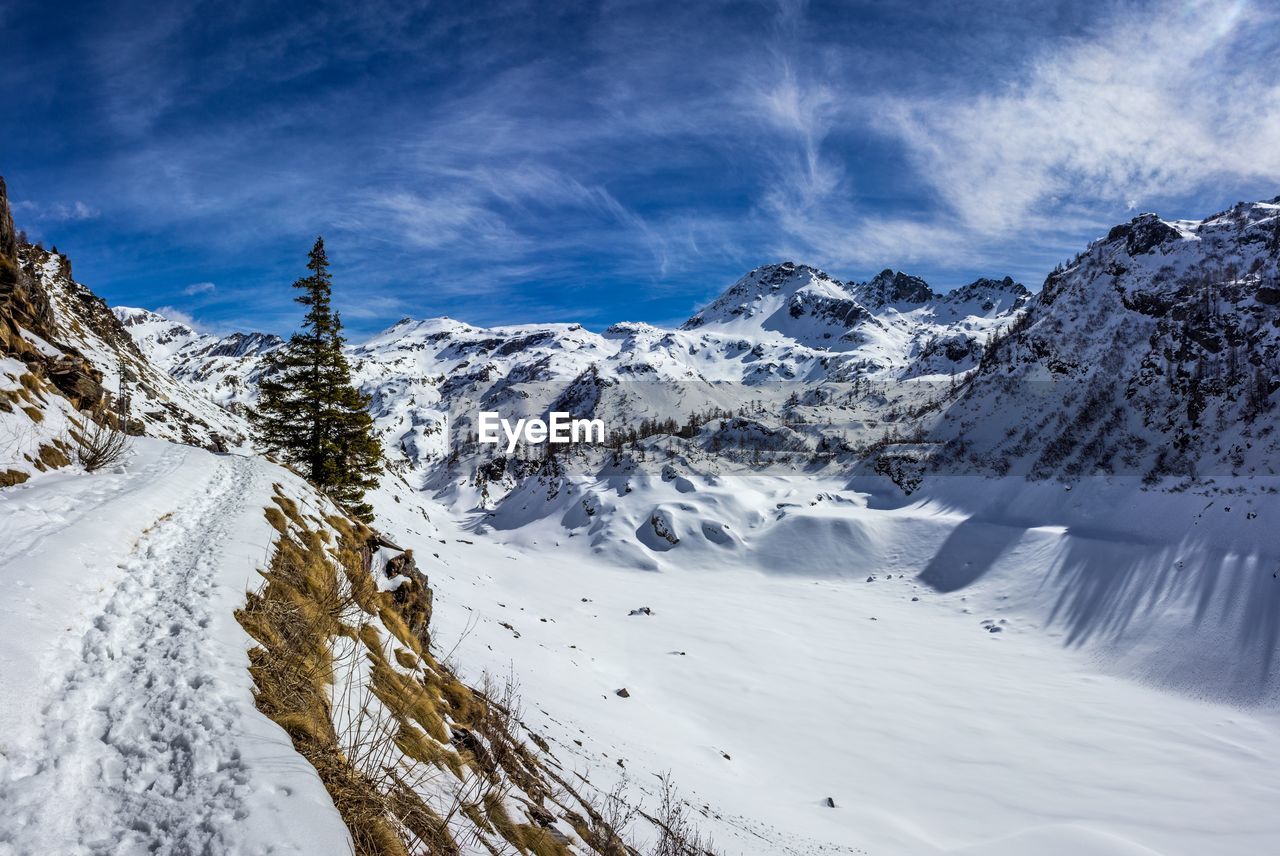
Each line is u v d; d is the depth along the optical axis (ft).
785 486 489.26
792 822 94.84
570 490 530.27
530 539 476.95
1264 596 222.07
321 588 41.75
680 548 415.64
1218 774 147.33
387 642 43.68
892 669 221.05
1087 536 311.27
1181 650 219.00
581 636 215.31
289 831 15.97
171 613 27.40
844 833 98.53
